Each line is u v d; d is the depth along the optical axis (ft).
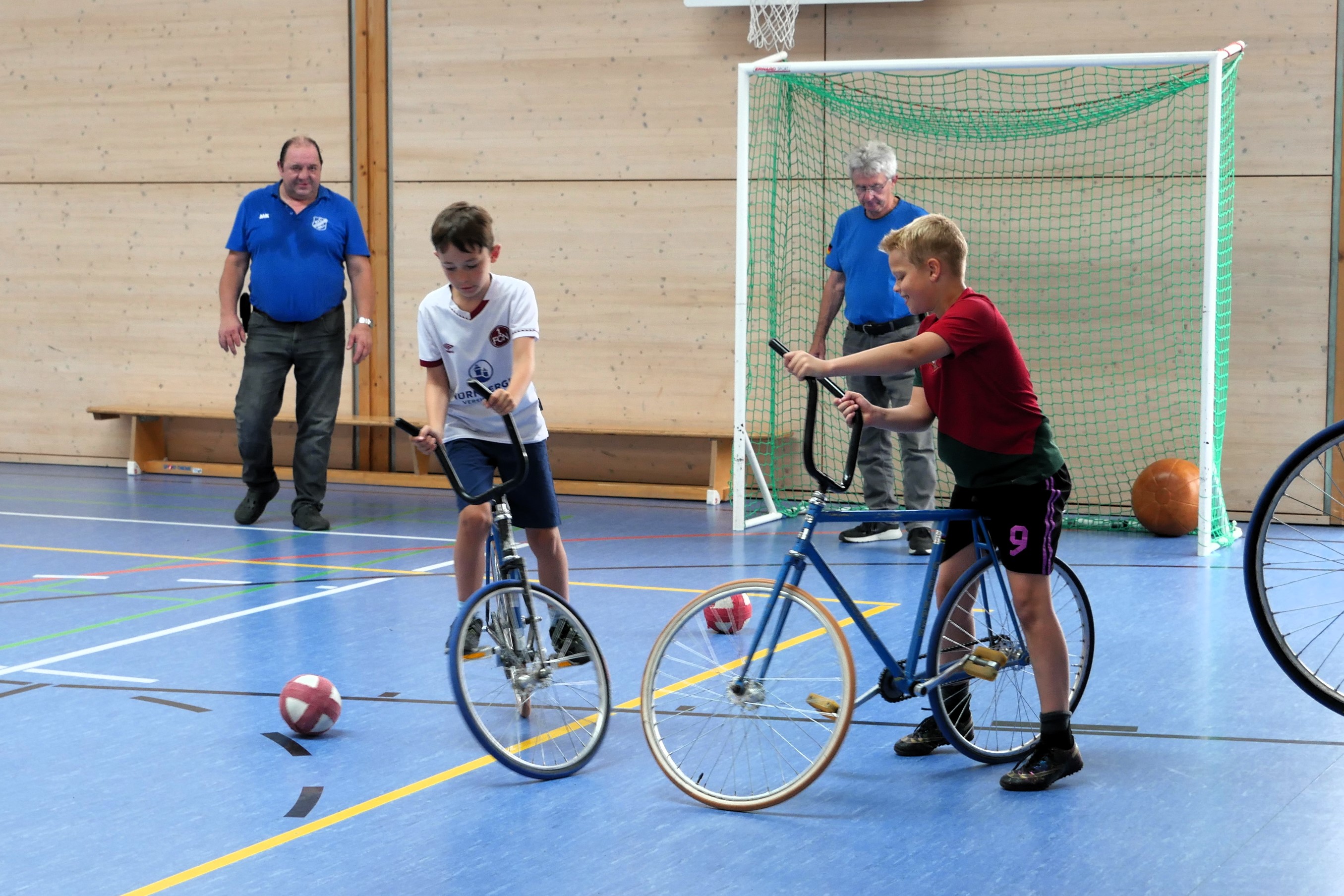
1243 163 24.67
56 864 8.66
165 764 10.78
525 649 10.91
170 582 18.67
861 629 10.16
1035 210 25.79
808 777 9.62
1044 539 10.05
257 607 16.92
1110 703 12.40
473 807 9.78
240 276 23.53
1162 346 25.23
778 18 26.84
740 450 23.54
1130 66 21.68
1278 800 9.78
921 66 22.17
